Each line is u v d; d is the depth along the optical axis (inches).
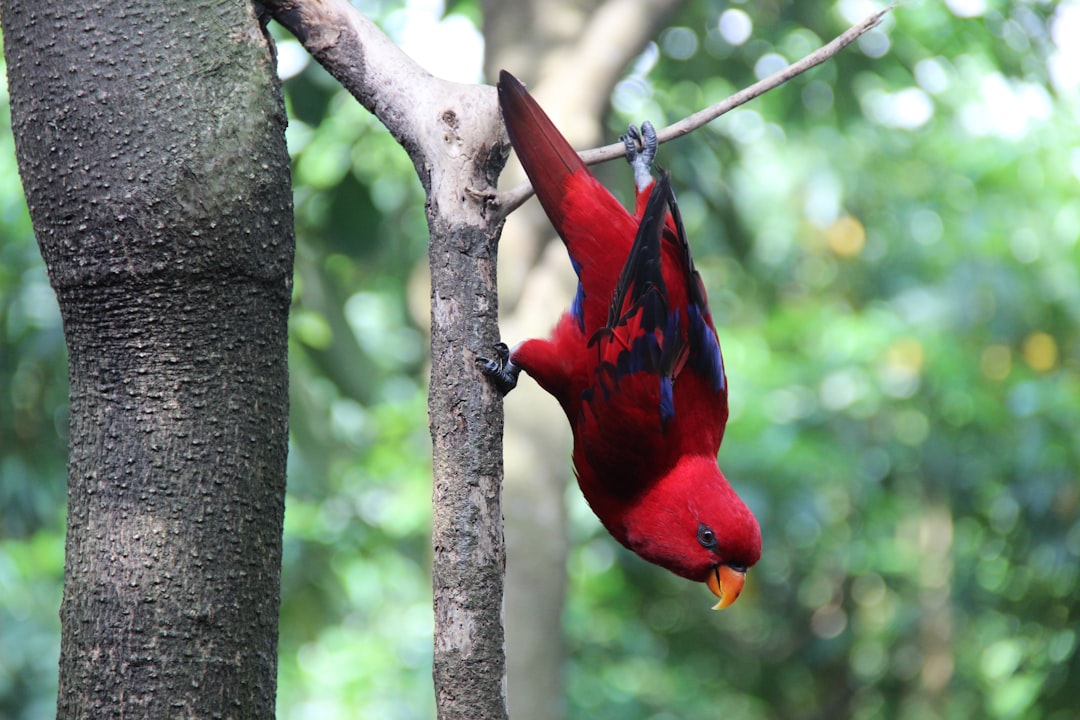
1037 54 548.7
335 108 503.5
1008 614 628.7
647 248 223.8
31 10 161.3
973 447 692.1
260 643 162.7
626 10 459.5
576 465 240.2
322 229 479.2
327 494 607.5
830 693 877.2
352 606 756.6
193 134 160.9
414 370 824.3
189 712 154.9
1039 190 811.4
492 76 475.8
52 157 159.6
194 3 164.4
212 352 161.5
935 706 790.5
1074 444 580.4
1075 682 538.6
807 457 660.1
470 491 175.9
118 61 160.1
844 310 834.2
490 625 173.6
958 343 725.3
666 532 227.8
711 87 631.8
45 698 471.5
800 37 573.9
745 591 822.5
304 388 501.4
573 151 233.0
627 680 891.4
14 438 498.9
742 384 703.7
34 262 475.2
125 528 156.9
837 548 812.6
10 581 494.3
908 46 585.9
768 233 833.5
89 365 161.3
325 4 184.5
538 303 450.3
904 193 829.2
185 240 159.2
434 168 182.7
